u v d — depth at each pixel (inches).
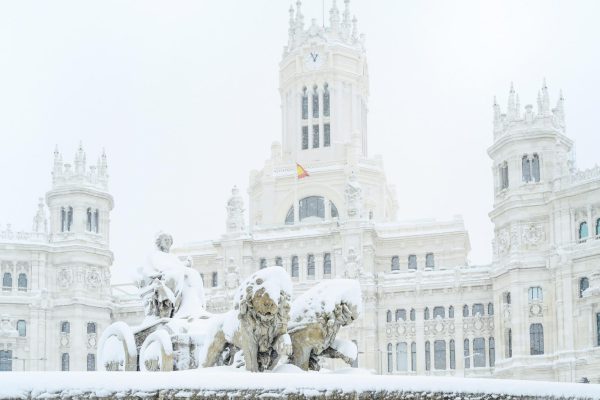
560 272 4800.7
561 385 1015.6
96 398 847.1
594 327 4623.5
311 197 6200.8
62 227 5713.6
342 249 5561.0
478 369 5157.5
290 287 1151.6
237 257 5728.3
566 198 4830.2
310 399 890.7
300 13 6697.8
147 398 860.6
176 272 1467.8
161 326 1430.9
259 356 1140.5
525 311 4894.2
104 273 5733.3
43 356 5502.0
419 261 5782.5
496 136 5191.9
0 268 5546.3
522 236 4980.3
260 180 6309.1
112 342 1425.9
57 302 5580.7
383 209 6200.8
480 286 5290.4
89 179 5772.6
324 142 6373.0
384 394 911.7
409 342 5374.0
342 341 1209.4
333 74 6422.2
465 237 5782.5
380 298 5457.7
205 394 874.1
